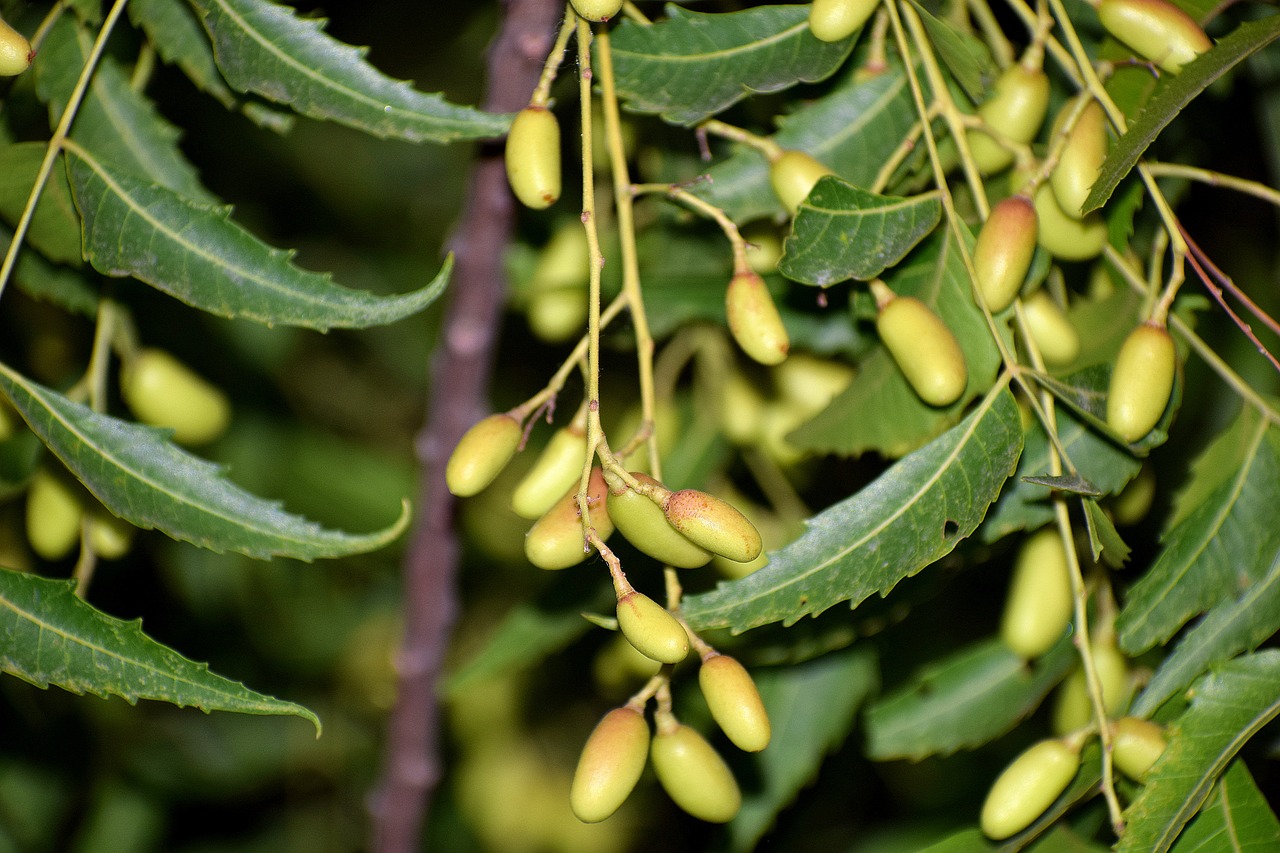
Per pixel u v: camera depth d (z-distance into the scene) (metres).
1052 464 0.56
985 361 0.56
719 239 0.61
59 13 0.57
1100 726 0.56
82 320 0.62
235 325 0.68
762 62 0.56
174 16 0.56
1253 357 0.64
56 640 0.54
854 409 0.57
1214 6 0.58
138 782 0.70
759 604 0.54
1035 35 0.57
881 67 0.57
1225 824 0.56
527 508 0.56
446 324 0.62
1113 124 0.56
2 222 0.58
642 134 0.61
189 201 0.55
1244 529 0.57
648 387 0.56
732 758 0.61
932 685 0.60
